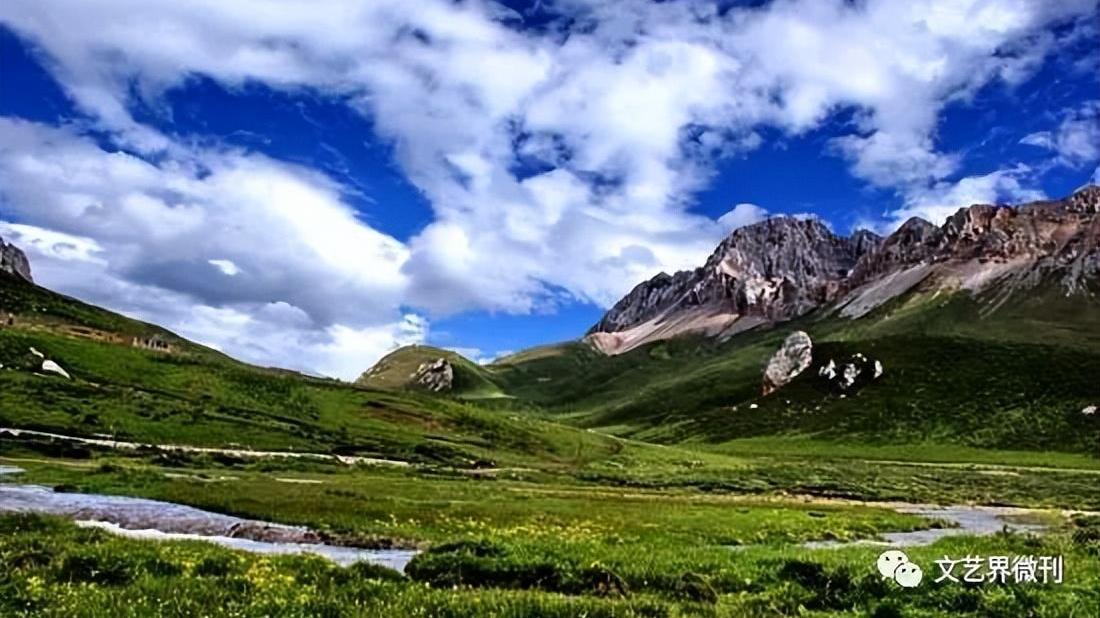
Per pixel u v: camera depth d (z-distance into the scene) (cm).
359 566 2619
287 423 15288
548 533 4847
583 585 2592
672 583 2750
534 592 2334
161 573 2300
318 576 2400
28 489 6209
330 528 4853
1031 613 2283
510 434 18550
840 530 5966
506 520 5459
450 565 2694
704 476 14125
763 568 3064
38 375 14375
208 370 18012
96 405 13025
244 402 16462
